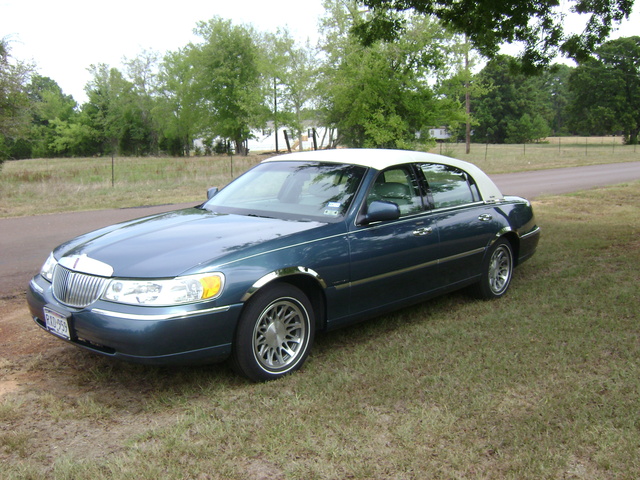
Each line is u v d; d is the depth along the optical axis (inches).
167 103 2751.0
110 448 115.5
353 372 152.1
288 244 152.9
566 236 353.7
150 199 639.8
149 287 132.6
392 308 184.4
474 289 221.6
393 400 134.2
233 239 151.6
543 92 4532.5
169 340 131.0
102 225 442.6
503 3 388.2
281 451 111.6
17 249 345.1
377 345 173.6
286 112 1758.1
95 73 3334.2
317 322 165.2
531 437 116.8
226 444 115.2
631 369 148.9
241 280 140.0
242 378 149.6
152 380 150.8
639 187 690.2
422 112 1138.0
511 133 3944.4
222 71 2295.8
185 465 107.7
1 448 114.9
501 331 181.9
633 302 208.2
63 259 152.6
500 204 231.6
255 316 142.8
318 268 156.5
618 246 319.9
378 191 180.9
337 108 1194.6
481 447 113.0
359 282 168.6
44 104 892.0
